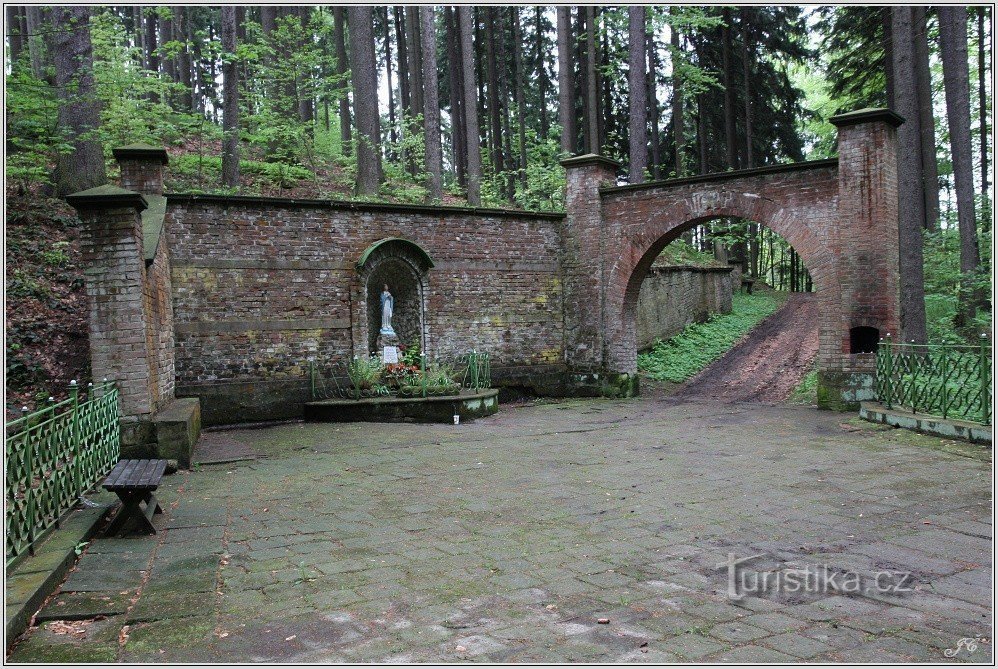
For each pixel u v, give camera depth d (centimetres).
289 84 2245
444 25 3397
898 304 1391
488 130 3098
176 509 696
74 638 406
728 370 1969
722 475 830
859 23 2094
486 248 1653
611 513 671
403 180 2530
